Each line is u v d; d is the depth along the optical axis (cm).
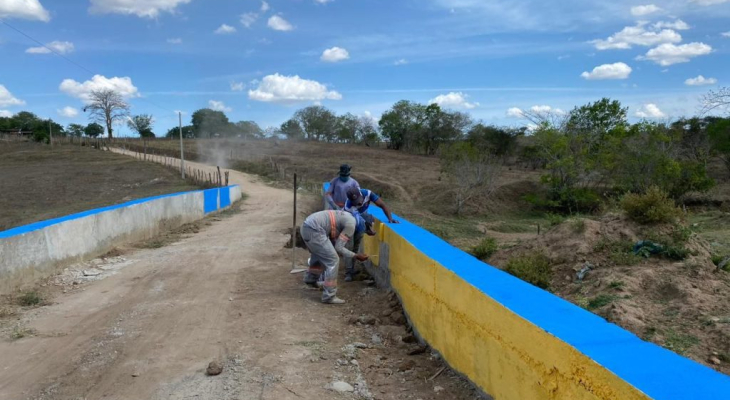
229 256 1089
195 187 3778
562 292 714
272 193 3647
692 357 428
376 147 8325
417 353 518
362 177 4112
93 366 496
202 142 9075
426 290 532
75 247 995
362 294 750
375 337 568
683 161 2758
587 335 304
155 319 642
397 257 676
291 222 1928
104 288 816
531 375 326
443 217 2973
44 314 675
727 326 477
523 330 335
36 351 540
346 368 482
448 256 529
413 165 5394
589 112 3550
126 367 492
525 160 5041
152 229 1500
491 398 383
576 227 905
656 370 257
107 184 4150
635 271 700
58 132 9306
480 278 438
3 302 728
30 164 5578
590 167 2856
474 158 3284
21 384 460
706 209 2477
